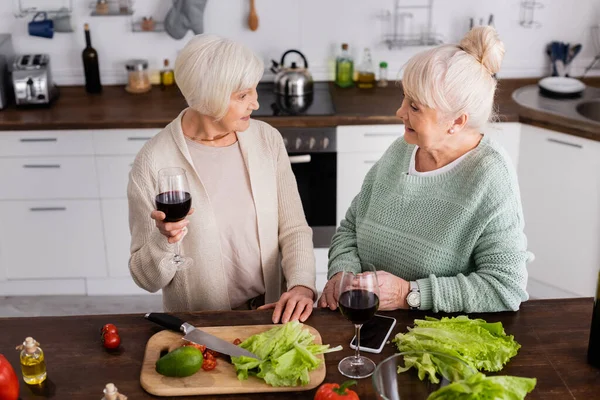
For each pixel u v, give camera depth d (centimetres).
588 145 328
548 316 189
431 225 199
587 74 405
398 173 209
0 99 362
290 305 191
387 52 404
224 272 224
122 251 378
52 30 384
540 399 159
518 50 405
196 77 196
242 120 208
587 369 168
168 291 226
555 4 394
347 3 394
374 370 157
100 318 191
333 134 351
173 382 162
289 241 226
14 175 359
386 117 347
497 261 189
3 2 387
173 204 184
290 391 162
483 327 178
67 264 380
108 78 404
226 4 393
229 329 183
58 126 347
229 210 221
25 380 165
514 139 356
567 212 347
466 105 180
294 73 378
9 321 190
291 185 232
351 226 226
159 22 396
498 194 189
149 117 350
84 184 361
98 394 162
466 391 144
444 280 190
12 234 372
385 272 193
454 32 401
